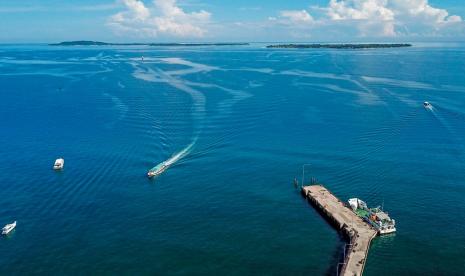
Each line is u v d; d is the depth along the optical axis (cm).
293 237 8781
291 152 13238
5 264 7881
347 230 8750
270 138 14600
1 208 9912
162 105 19262
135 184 11162
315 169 11981
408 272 7688
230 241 8600
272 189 10888
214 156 13025
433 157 12544
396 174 11481
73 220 9369
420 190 10569
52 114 18338
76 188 10938
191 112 17938
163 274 7612
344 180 11262
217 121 16612
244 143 14125
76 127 16200
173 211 9781
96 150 13588
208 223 9275
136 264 7875
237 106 19062
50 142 14488
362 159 12538
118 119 17112
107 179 11475
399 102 19438
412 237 8688
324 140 14275
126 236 8750
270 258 8075
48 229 9019
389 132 14900
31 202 10200
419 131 14962
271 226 9194
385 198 10262
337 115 17438
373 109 18288
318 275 7606
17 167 12338
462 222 9144
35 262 7944
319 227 9181
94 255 8131
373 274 7656
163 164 12188
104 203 10144
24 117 17938
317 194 10356
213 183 11225
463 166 11875
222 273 7644
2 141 14688
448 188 10625
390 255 8162
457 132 14750
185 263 7906
